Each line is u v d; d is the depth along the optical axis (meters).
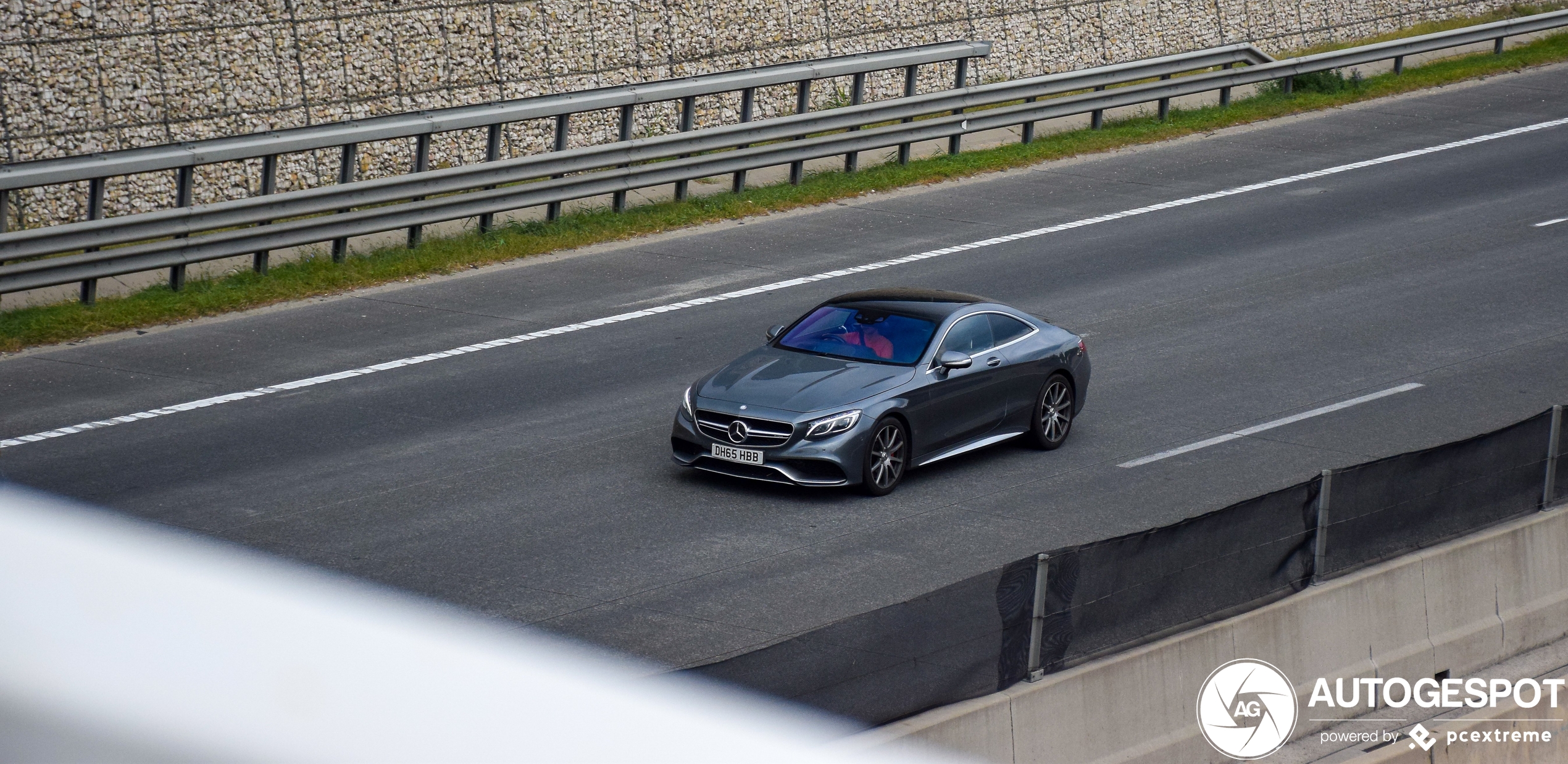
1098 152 35.72
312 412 18.78
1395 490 13.17
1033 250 27.59
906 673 10.02
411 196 25.98
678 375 20.53
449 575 13.75
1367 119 38.72
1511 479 14.23
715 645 12.38
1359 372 20.89
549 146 32.47
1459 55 46.22
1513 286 25.11
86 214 26.70
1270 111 39.22
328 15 29.27
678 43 34.56
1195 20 44.25
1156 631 11.49
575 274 25.92
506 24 31.78
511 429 18.25
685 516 15.55
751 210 30.19
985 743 10.27
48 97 25.97
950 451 17.06
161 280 24.83
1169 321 23.44
